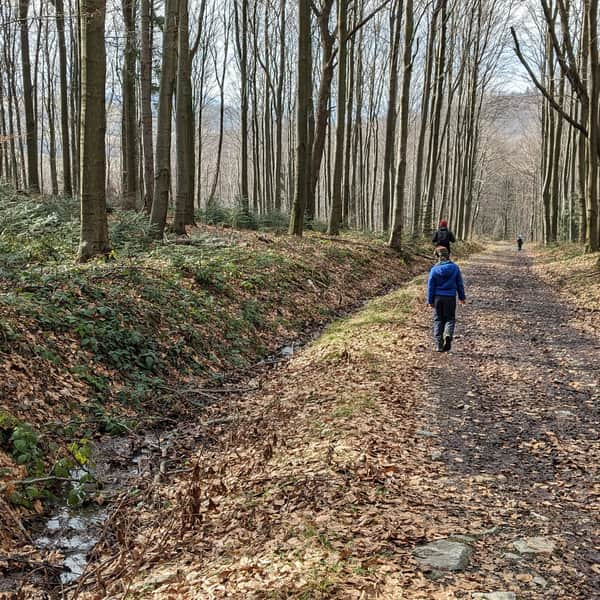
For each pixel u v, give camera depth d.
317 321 14.05
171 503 5.47
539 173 67.38
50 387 6.97
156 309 9.94
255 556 4.21
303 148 20.75
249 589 3.72
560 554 4.14
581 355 10.08
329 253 19.38
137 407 7.73
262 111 46.00
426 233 33.12
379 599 3.51
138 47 20.42
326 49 22.45
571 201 38.66
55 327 7.96
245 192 29.95
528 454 6.04
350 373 9.02
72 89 29.02
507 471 5.64
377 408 7.36
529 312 14.65
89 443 6.57
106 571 4.39
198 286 11.91
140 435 7.17
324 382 8.73
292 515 4.79
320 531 4.45
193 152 21.42
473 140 49.25
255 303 12.77
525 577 3.83
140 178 26.05
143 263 11.88
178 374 9.02
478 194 71.62
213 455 6.64
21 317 7.64
